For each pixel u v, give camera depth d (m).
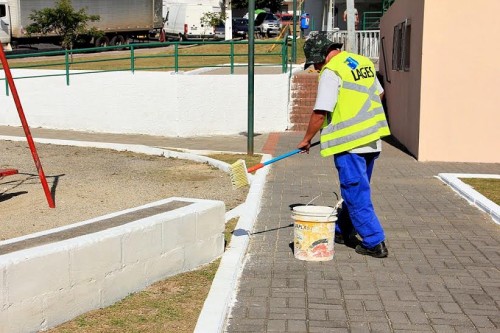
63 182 11.04
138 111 17.09
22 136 16.59
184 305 5.25
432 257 6.59
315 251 6.41
